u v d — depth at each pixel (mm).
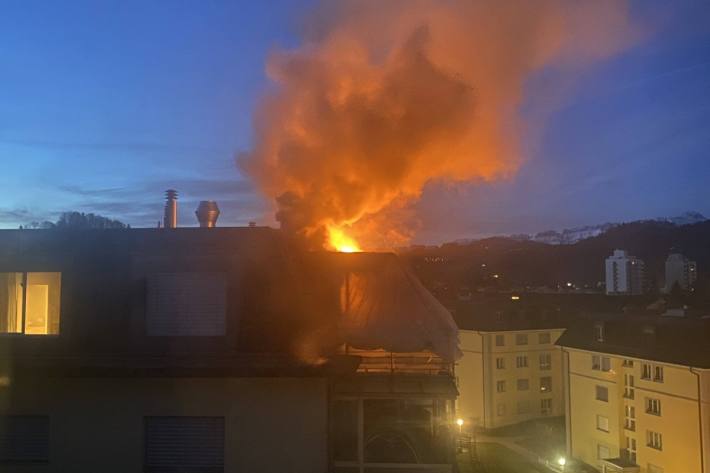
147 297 9961
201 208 12719
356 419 10508
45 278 10328
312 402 9375
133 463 9453
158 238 10148
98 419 9562
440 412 10719
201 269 9945
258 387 9422
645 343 35156
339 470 10078
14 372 9258
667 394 32750
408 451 10570
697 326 33188
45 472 9531
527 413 50375
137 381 9562
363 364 11219
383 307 10797
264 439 9336
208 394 9453
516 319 51156
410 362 11398
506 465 40188
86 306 10008
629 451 36125
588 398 39469
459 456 33000
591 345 39219
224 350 9734
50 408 9633
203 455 9562
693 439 30844
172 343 9805
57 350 9922
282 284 10078
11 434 9758
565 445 44344
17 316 10102
